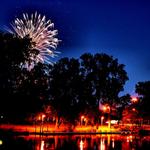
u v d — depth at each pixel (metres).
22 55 92.62
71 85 137.12
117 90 144.75
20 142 79.94
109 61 144.25
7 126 113.75
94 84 143.75
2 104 93.06
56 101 134.38
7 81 93.69
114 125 159.00
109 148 77.56
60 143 83.75
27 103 96.94
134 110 177.50
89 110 144.00
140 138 111.69
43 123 129.75
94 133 127.44
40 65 106.00
